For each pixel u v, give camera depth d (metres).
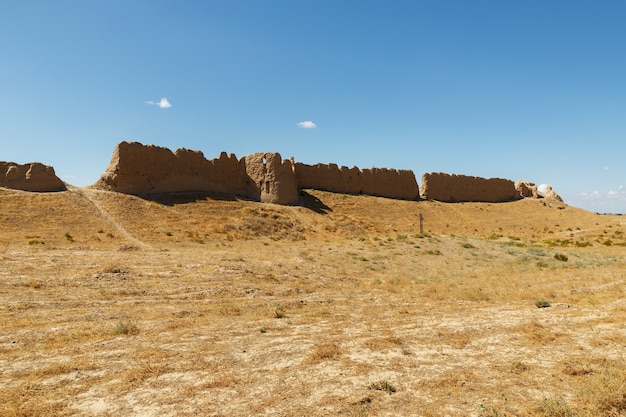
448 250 32.28
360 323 11.50
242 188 45.66
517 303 14.00
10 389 6.89
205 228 33.53
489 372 7.29
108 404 6.26
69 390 6.84
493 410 5.60
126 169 38.03
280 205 44.00
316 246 31.66
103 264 18.88
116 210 33.50
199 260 21.48
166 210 35.75
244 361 8.14
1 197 31.64
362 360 8.08
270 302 14.71
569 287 16.56
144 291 15.36
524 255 31.92
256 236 34.31
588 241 44.94
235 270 19.45
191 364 7.96
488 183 67.50
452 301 15.02
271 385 6.85
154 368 7.69
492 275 22.31
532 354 8.18
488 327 10.39
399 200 57.59
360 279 21.17
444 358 8.12
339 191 54.66
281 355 8.48
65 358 8.49
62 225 29.02
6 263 17.84
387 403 6.08
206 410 5.95
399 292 17.75
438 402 6.09
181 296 15.07
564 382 6.70
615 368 6.93
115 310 12.93
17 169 35.34
